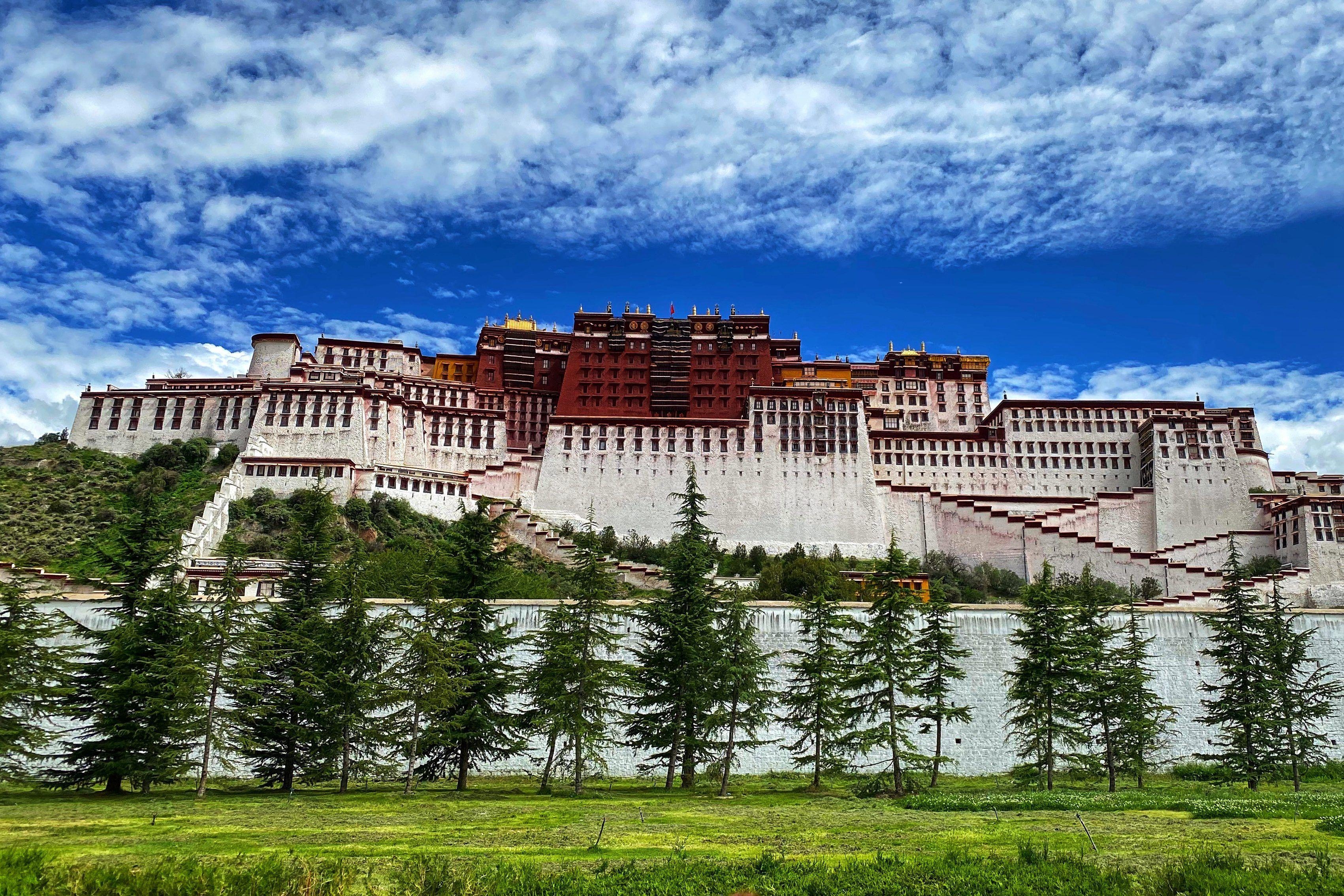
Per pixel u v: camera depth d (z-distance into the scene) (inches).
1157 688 2262.6
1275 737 1926.7
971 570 4630.9
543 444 5856.3
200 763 1740.9
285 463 4530.0
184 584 1968.5
